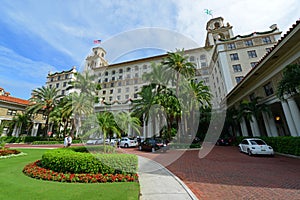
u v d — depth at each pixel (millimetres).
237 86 17172
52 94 28703
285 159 8812
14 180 4605
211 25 43719
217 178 5477
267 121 14602
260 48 27328
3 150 10461
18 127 28906
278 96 10000
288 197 3812
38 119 34062
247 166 7301
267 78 13516
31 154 10641
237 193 4113
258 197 3850
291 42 9812
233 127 21406
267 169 6613
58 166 5180
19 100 32500
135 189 3902
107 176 4758
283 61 11320
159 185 4586
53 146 19359
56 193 3623
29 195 3504
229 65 27234
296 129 10852
